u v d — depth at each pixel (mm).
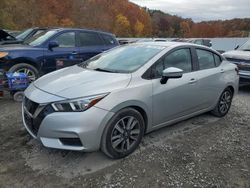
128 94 4074
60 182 3594
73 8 58469
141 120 4301
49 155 4199
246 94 8695
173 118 4926
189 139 4918
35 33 9562
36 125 3881
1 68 7336
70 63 8281
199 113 5547
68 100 3746
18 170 3818
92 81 4121
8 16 44125
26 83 6734
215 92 5734
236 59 8758
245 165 4137
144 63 4574
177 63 4984
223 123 5781
